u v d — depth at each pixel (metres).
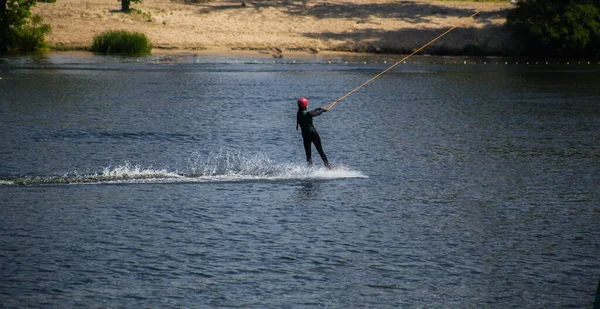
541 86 123.50
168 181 52.31
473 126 80.19
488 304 32.66
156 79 120.69
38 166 56.31
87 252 37.78
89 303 31.77
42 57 147.25
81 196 48.06
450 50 176.50
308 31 178.50
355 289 33.84
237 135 71.62
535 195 50.78
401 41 176.50
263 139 69.75
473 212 46.38
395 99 104.06
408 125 80.25
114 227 41.81
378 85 121.69
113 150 63.12
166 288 33.50
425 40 178.50
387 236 41.25
